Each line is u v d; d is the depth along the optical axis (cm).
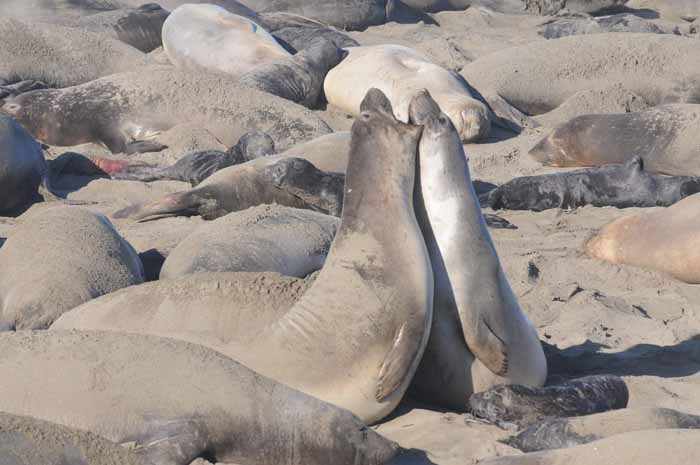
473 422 1984
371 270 1912
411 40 6731
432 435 1923
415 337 1908
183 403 1698
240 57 5588
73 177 4238
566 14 7712
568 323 2705
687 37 5831
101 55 5578
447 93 4997
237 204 3553
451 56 6156
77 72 5494
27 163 3753
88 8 6712
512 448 1875
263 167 3619
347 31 7169
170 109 4691
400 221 1927
